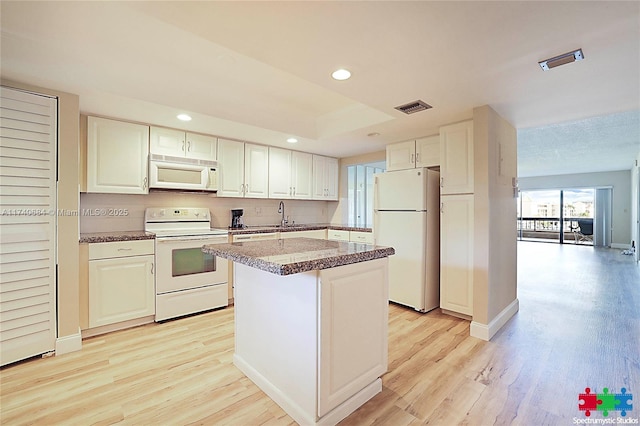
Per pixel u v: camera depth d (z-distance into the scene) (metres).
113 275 2.67
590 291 4.07
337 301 1.59
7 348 2.06
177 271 3.04
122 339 2.55
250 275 1.99
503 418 1.61
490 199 2.62
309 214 5.08
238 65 2.28
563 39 1.57
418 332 2.75
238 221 4.10
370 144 4.02
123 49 2.00
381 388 1.87
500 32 1.51
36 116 2.15
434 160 3.48
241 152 3.83
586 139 4.75
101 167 2.85
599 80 2.05
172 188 3.22
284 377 1.71
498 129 2.78
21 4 1.48
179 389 1.87
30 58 1.90
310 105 3.24
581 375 2.01
